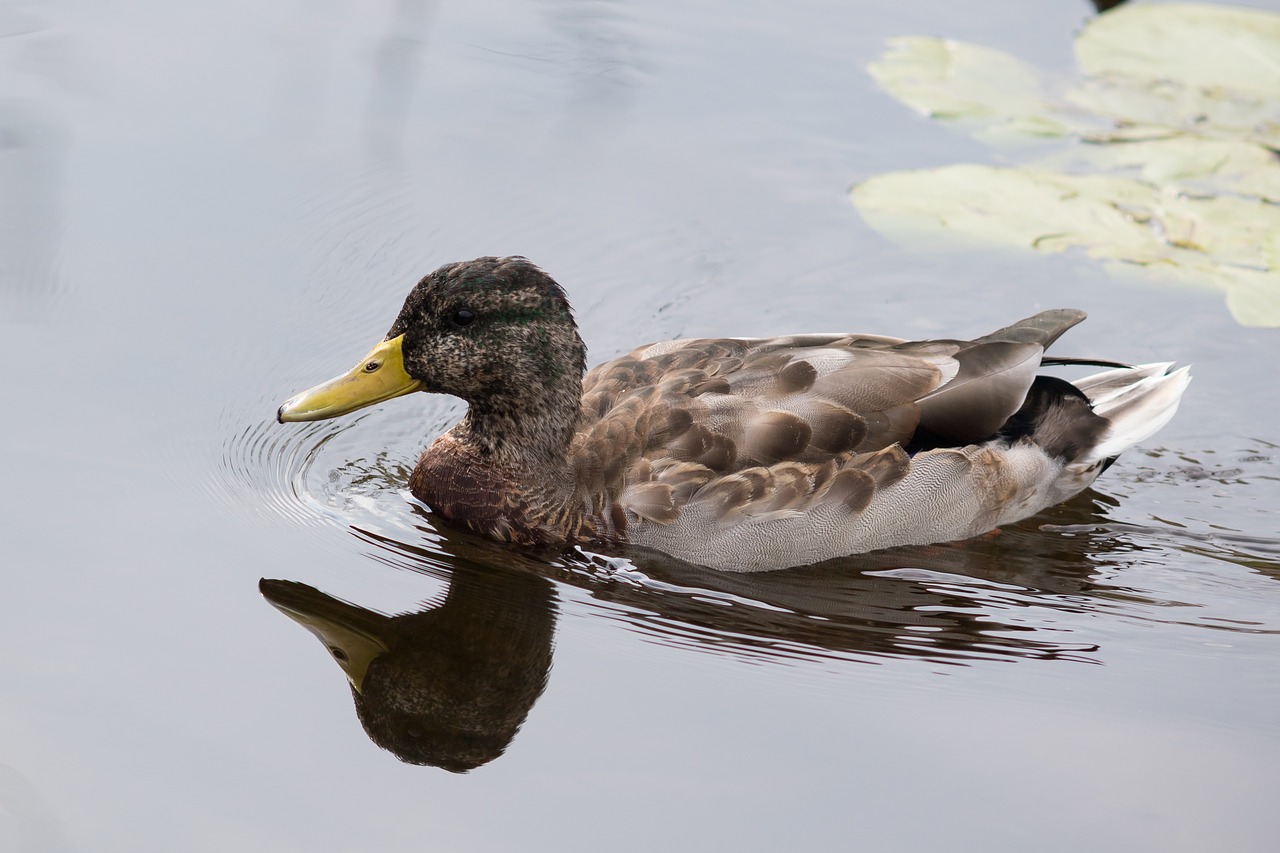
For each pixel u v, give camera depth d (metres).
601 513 11.41
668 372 11.83
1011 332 12.19
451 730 9.38
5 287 13.80
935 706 9.87
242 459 12.29
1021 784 9.08
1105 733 9.62
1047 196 15.56
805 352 11.80
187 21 17.97
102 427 12.21
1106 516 12.41
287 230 14.99
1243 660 10.54
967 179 15.89
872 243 15.65
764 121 17.03
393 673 9.91
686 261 15.22
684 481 11.16
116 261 14.30
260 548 11.16
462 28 18.27
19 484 11.37
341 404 11.65
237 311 13.95
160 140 15.94
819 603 11.06
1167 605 11.23
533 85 17.33
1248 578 11.62
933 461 11.50
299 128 16.33
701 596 11.08
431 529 11.88
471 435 11.97
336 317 14.10
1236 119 16.84
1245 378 14.04
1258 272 14.34
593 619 10.70
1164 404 12.41
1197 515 12.46
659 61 17.89
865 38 18.41
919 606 11.09
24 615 9.96
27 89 16.41
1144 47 18.08
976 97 17.16
